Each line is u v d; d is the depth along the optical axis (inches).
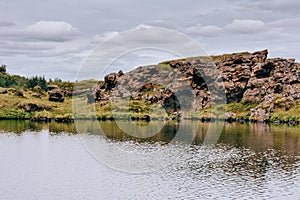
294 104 7632.9
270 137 5034.5
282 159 3631.9
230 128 6107.3
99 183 2878.9
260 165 3383.4
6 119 7755.9
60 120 7372.1
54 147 4409.5
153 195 2593.5
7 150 4264.3
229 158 3671.3
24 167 3432.6
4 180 3011.8
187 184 2819.9
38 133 5605.3
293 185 2785.4
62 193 2674.7
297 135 5226.4
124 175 3078.2
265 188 2714.1
